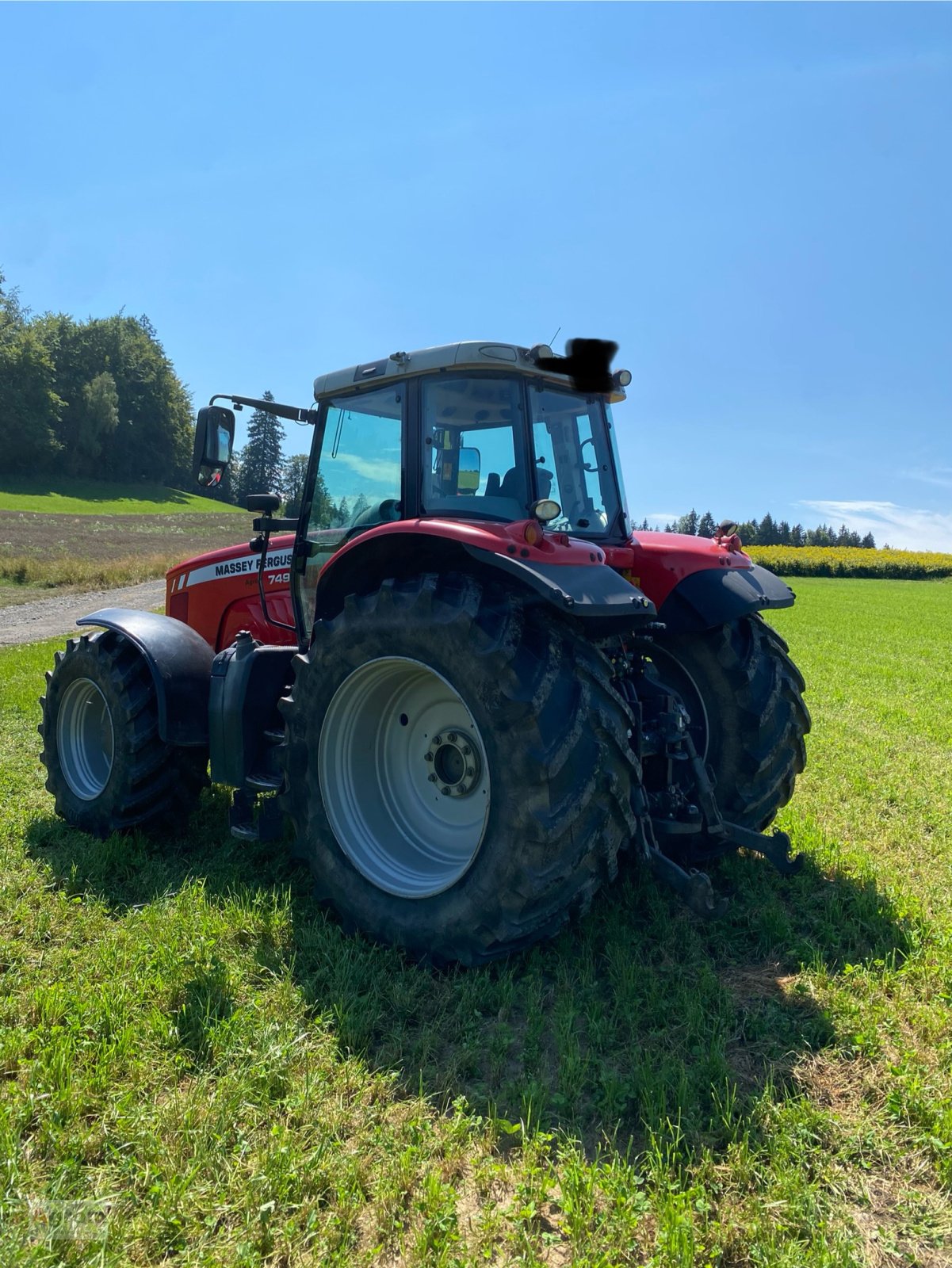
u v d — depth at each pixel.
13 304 85.38
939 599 30.67
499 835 2.89
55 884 3.85
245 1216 1.98
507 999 2.87
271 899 3.63
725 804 3.96
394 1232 1.95
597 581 3.06
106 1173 2.12
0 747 6.41
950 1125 2.28
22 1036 2.61
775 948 3.36
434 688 3.50
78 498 65.19
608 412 4.14
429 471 3.58
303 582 4.41
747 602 3.83
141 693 4.34
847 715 8.23
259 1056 2.56
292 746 3.56
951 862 4.26
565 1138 2.29
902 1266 1.91
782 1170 2.13
